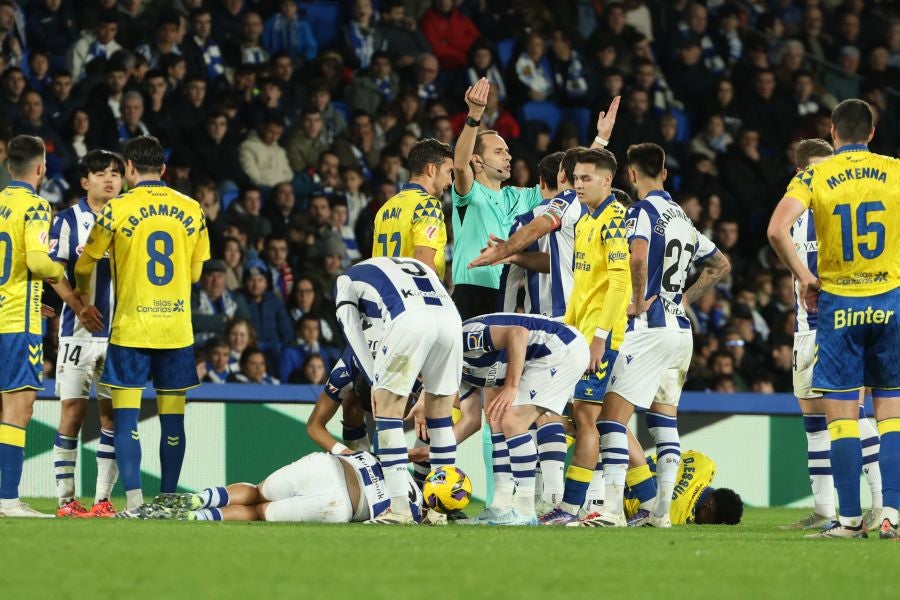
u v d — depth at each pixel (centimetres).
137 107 4759
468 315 2950
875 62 6331
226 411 3719
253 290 4519
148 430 3619
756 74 5956
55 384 3612
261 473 3741
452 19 5862
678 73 5969
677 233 2528
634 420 3928
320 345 4562
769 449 4097
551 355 2403
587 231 2472
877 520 2753
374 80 5472
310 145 5100
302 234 4791
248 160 4978
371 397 2394
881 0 6575
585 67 5825
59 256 2770
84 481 3581
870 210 2098
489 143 2988
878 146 6103
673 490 2755
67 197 4566
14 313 2533
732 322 4934
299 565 1511
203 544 1744
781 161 5697
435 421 2397
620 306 2411
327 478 2323
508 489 2508
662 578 1456
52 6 5000
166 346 2516
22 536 1853
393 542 1808
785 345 4981
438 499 2419
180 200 2562
